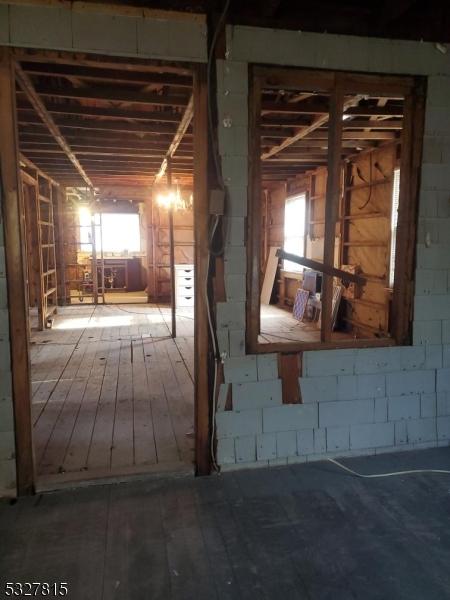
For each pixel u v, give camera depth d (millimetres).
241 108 2377
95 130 4641
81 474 2500
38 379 4215
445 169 2686
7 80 2109
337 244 6766
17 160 2172
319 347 2672
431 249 2738
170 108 3998
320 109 3953
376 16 2465
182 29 2244
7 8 2068
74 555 1905
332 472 2602
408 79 2580
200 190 2393
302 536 2033
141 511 2221
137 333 6289
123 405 3561
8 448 2318
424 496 2355
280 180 8508
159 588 1728
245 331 2543
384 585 1745
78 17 2129
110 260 10953
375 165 5801
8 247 2209
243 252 2482
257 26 2346
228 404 2562
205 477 2541
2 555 1902
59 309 8281
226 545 1971
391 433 2832
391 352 2770
